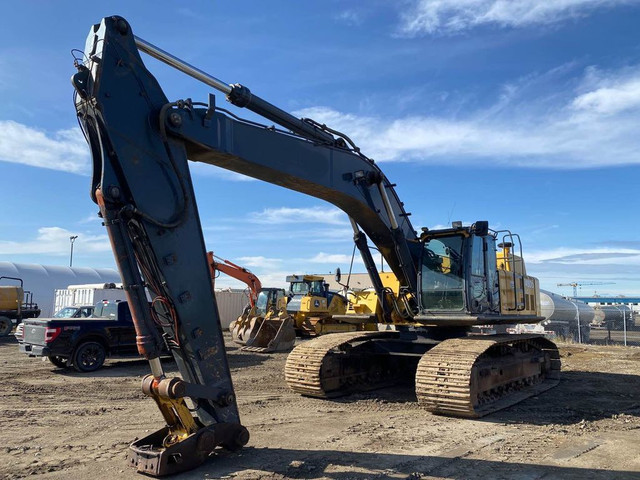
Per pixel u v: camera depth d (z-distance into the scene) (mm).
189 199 5570
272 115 6676
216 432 5453
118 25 5234
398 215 9219
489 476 5246
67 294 27438
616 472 5414
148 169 5273
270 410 8398
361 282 30188
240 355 16688
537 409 8641
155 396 5227
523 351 10906
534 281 12102
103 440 6617
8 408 8672
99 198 4945
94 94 5004
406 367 11695
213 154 5973
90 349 13531
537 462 5707
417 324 9836
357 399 9359
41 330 13281
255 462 5582
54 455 5949
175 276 5324
